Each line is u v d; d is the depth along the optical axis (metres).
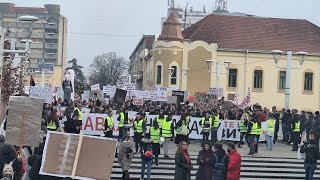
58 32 140.25
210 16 75.06
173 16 69.31
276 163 27.92
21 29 137.88
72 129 23.47
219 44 70.38
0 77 30.16
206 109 34.44
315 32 74.44
